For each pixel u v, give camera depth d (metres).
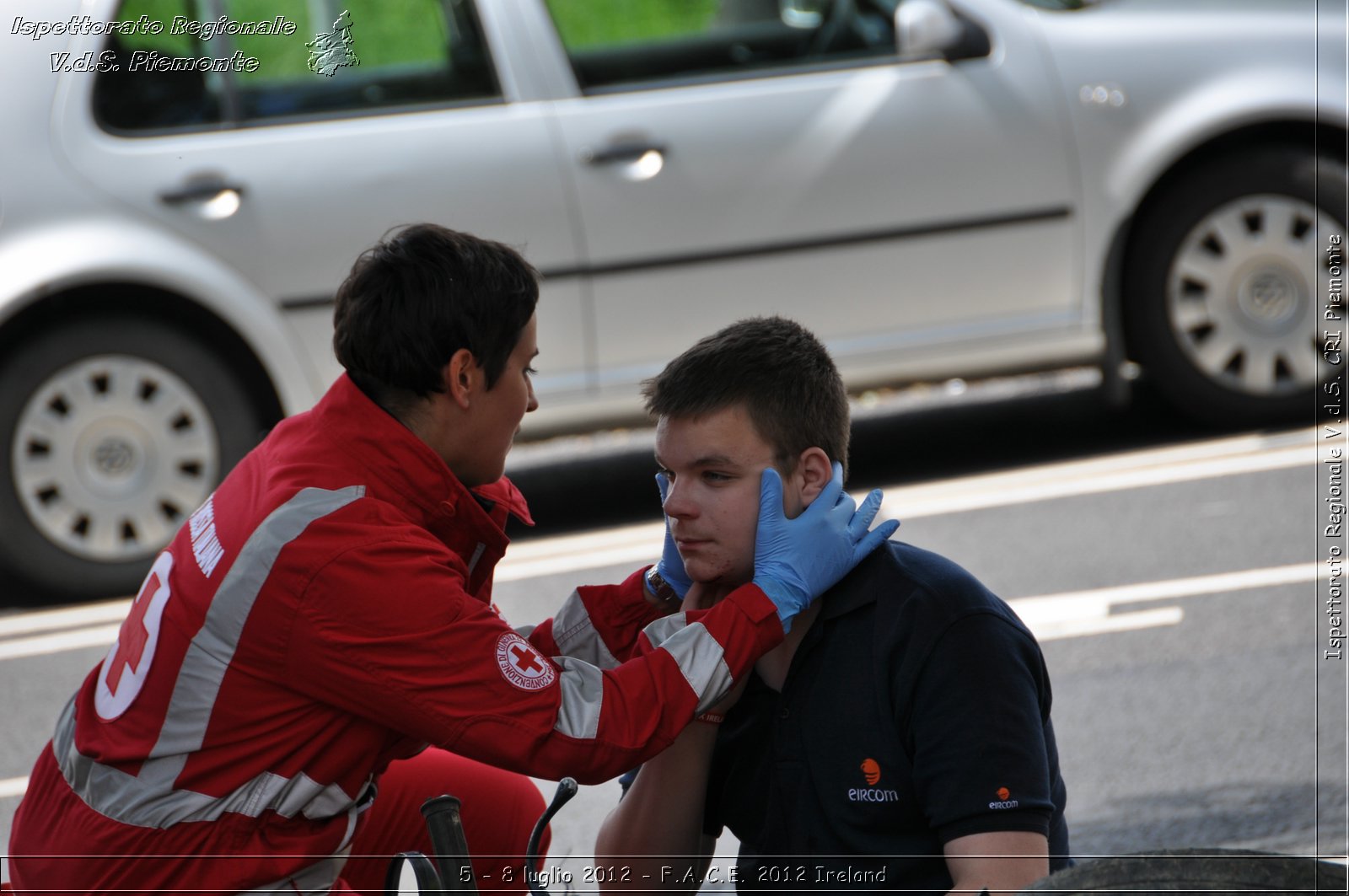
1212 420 21.14
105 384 18.84
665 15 19.66
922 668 6.88
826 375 7.54
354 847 8.77
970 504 19.80
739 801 7.67
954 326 20.06
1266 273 20.64
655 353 19.61
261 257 18.62
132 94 18.50
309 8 18.84
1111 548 17.75
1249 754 12.83
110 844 7.27
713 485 7.39
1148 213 20.53
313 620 7.05
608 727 7.20
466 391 7.64
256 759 7.21
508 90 19.23
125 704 7.30
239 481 7.54
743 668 7.16
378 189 18.81
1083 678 14.62
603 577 18.48
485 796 9.05
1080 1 20.42
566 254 19.17
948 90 19.77
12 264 18.03
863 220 19.66
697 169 19.34
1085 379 25.30
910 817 7.09
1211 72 20.00
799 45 19.97
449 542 7.79
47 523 18.91
